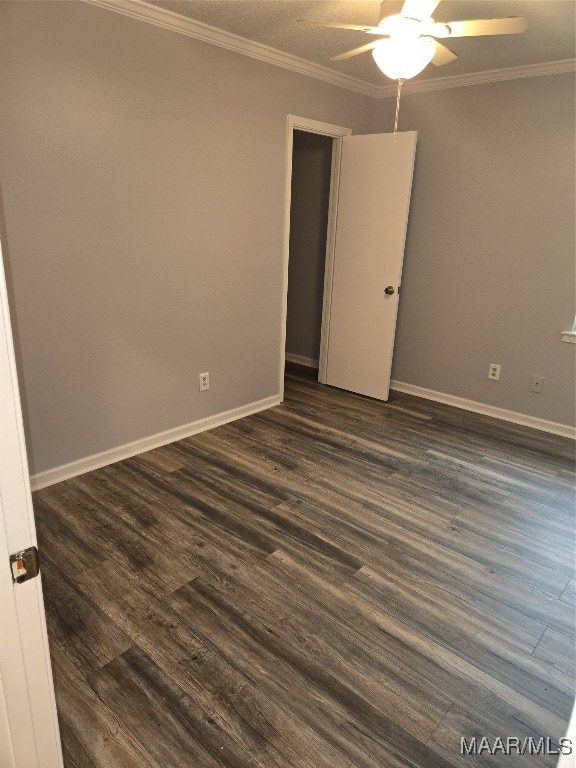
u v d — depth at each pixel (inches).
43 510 102.3
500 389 159.2
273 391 162.7
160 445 132.0
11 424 29.5
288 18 109.4
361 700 65.3
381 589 84.7
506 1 96.0
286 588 84.0
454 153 154.3
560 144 135.4
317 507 107.1
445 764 58.1
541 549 96.6
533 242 144.9
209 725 61.5
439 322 167.9
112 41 101.4
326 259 175.6
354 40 122.1
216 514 103.1
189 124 118.4
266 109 134.8
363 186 159.9
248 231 139.4
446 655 72.6
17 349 100.6
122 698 64.4
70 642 72.1
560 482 121.4
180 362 131.7
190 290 129.0
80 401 113.1
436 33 81.7
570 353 144.3
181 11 106.7
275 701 64.7
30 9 89.7
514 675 69.7
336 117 156.3
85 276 107.6
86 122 101.0
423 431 148.0
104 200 107.1
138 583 83.7
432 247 164.6
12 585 31.8
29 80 92.0
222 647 72.3
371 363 170.7
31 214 97.0
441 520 104.6
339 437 141.6
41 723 36.4
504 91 141.5
